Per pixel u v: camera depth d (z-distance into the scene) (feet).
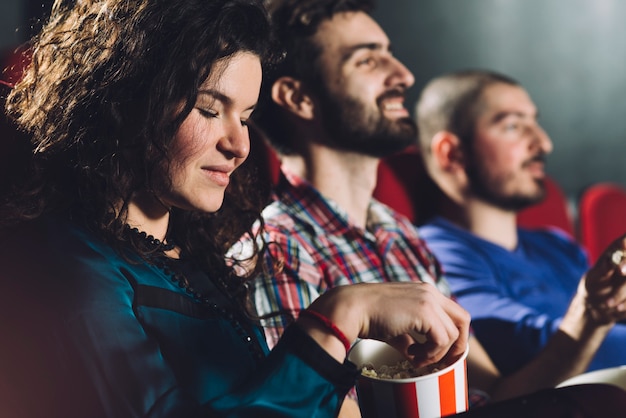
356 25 4.27
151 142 2.23
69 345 2.03
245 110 2.36
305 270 3.82
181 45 2.21
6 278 2.12
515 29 10.28
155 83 2.21
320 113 4.24
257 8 2.31
